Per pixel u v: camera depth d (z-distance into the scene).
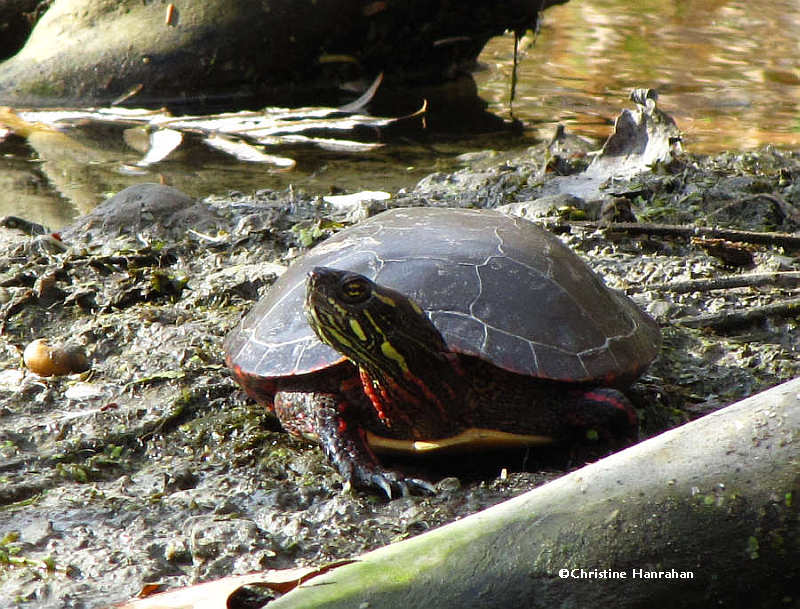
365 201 12.98
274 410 7.33
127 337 9.09
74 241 11.89
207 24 20.78
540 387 6.55
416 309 6.19
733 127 17.20
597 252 11.23
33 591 5.41
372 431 6.75
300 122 18.86
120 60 20.64
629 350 6.90
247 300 9.95
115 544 5.89
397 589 4.64
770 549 4.48
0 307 9.77
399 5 21.66
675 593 4.52
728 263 10.90
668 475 4.68
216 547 5.75
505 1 22.22
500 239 7.19
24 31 22.91
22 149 16.88
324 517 6.17
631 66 22.47
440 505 6.21
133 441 7.33
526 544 4.66
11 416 7.73
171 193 12.73
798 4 28.23
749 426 4.72
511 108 19.58
